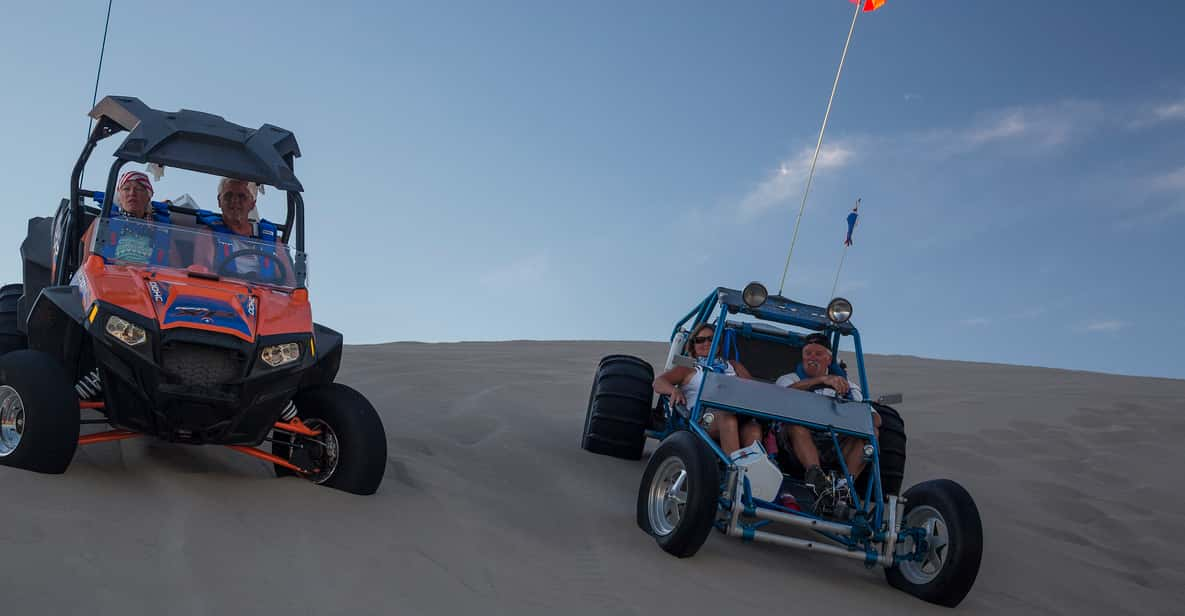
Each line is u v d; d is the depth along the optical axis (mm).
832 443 6078
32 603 3182
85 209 6152
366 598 3775
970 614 5148
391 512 5012
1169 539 6902
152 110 5719
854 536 5387
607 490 6504
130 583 3494
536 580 4383
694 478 5020
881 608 4969
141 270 5184
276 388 4996
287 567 3947
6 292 6492
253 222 6516
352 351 13758
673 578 4750
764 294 6211
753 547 5816
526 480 6480
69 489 4477
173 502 4539
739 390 5922
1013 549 6418
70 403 4676
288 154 6066
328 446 5320
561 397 10703
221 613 3381
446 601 3908
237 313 5016
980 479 8125
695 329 7219
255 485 5086
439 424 8156
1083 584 5918
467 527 4988
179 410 4805
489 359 14180
